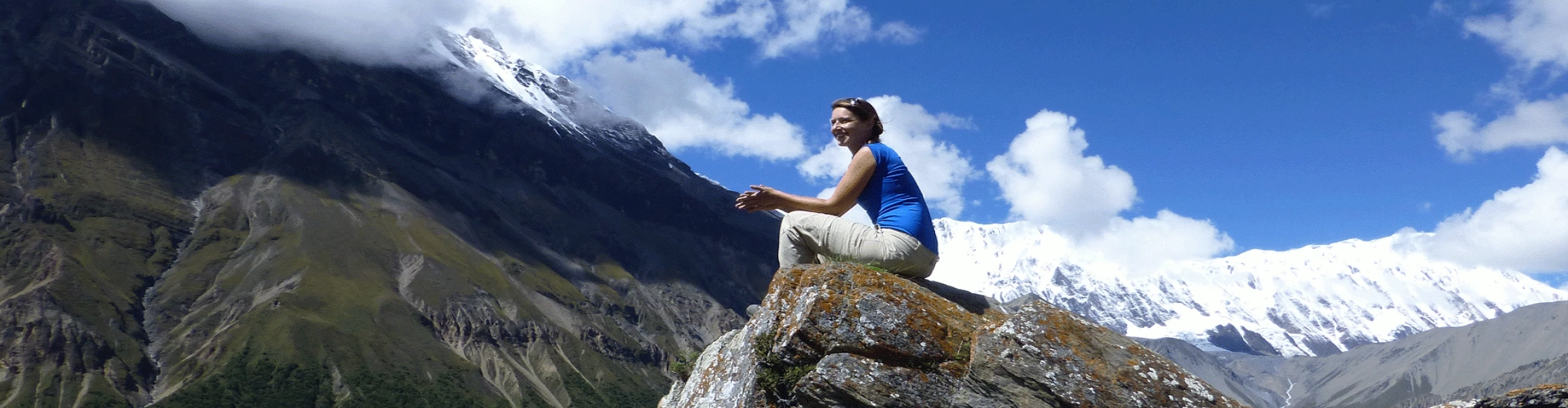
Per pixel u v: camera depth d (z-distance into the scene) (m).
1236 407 4.39
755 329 4.88
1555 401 4.23
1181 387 4.41
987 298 4.90
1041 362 4.39
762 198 5.01
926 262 4.88
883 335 4.47
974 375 4.39
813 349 4.51
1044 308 4.62
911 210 4.88
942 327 4.56
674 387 5.82
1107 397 4.32
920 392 4.36
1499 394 4.39
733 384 4.88
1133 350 4.54
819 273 4.74
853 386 4.34
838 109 5.24
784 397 4.55
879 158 4.93
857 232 4.85
